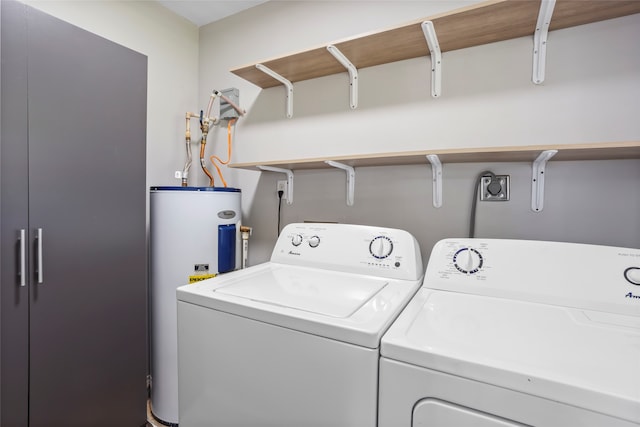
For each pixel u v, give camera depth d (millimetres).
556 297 955
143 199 1528
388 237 1289
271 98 1979
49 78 1185
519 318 857
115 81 1400
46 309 1200
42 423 1196
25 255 1138
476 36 1339
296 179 1904
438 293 1069
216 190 1710
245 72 1744
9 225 1104
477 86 1418
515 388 600
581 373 587
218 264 1714
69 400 1275
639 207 1190
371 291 1069
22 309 1139
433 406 672
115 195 1412
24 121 1125
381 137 1634
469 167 1448
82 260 1304
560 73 1276
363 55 1533
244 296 1002
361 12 1686
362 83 1680
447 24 1245
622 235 1211
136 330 1515
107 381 1403
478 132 1418
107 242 1389
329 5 1778
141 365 1541
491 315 878
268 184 2006
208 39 2246
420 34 1329
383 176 1641
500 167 1391
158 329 1690
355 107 1697
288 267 1406
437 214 1519
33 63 1141
